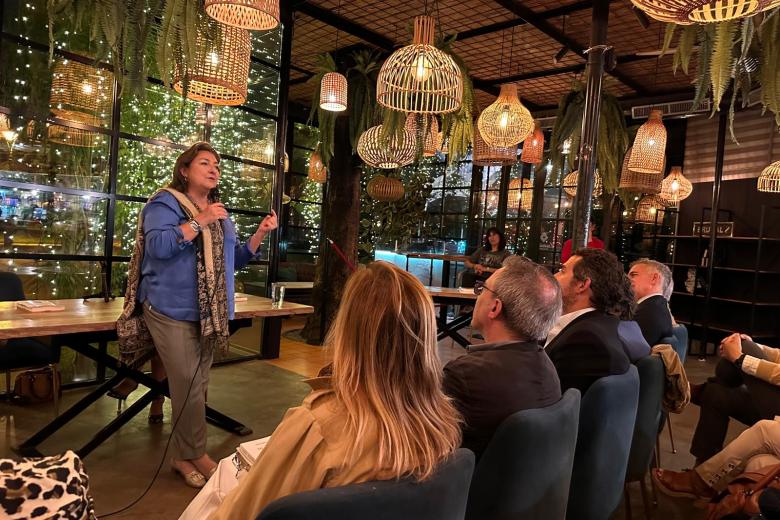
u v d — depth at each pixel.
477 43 5.71
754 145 6.75
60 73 3.50
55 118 3.50
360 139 4.61
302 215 9.87
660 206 7.46
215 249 2.44
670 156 7.72
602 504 1.62
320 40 5.95
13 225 3.38
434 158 9.73
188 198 2.46
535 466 1.18
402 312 0.90
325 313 5.80
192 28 1.69
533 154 5.56
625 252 7.95
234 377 4.25
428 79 3.29
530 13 4.86
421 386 0.90
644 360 1.98
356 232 5.99
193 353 2.43
